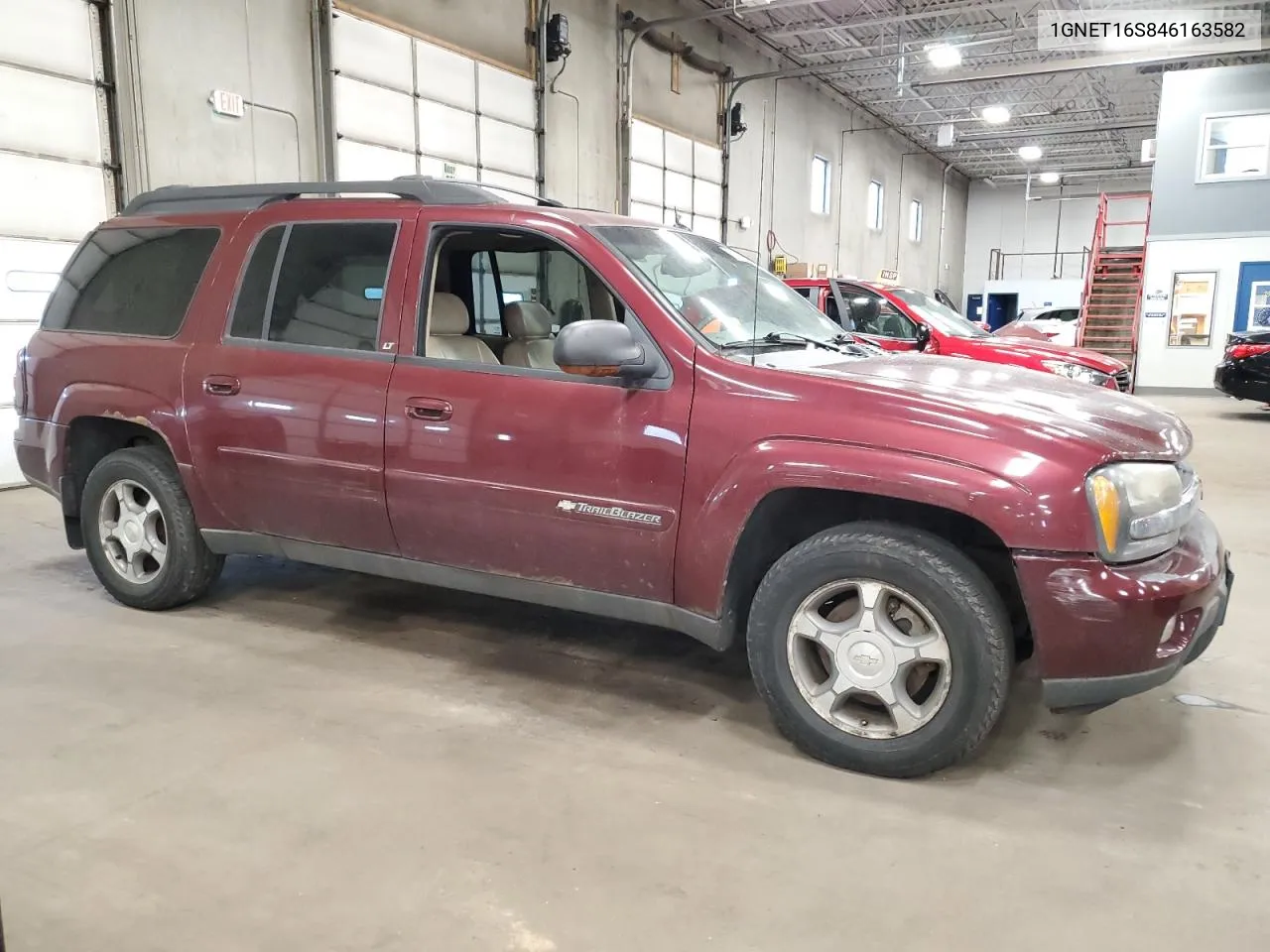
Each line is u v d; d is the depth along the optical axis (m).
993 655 2.48
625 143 14.98
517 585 3.17
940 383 2.79
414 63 11.06
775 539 2.95
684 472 2.77
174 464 3.89
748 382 2.73
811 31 17.30
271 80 9.55
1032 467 2.40
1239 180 17.19
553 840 2.29
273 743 2.79
